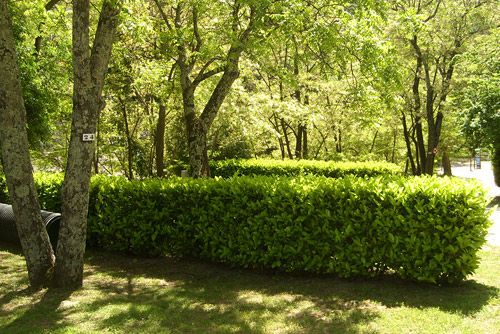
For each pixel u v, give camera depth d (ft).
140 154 72.69
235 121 56.24
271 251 21.91
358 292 19.31
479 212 18.88
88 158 19.95
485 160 174.81
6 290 19.99
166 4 39.78
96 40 19.76
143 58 48.96
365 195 20.48
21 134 19.47
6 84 18.71
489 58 60.49
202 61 41.19
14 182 19.69
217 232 23.79
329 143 93.91
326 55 31.45
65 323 16.15
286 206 21.89
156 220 25.73
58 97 45.29
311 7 30.09
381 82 30.04
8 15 18.51
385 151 106.22
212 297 19.08
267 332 15.25
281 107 56.39
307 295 19.19
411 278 20.10
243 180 23.94
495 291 19.06
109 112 65.16
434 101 77.15
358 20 29.19
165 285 21.04
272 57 60.13
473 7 65.46
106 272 23.35
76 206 20.04
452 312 16.61
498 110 58.03
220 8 33.06
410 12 31.83
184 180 26.13
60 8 37.42
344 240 20.76
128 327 15.74
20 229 20.04
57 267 20.24
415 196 19.60
